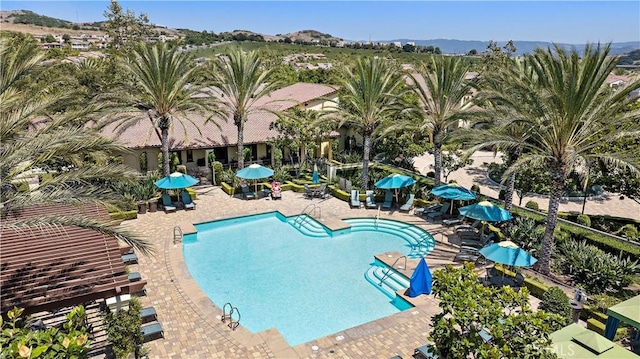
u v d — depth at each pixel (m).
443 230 25.03
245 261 21.66
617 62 16.22
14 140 14.11
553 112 17.86
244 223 26.91
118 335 12.87
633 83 16.47
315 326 16.28
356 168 35.84
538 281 18.48
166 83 27.67
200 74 31.72
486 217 21.27
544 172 26.66
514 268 19.81
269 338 14.73
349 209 28.84
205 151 36.22
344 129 46.22
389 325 15.60
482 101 22.73
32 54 16.83
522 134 22.17
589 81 16.55
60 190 12.60
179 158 35.97
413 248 23.20
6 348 8.56
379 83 28.77
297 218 27.38
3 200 12.43
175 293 17.61
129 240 12.95
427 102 27.84
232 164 37.50
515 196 32.44
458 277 11.03
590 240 21.03
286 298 18.22
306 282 19.62
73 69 40.31
